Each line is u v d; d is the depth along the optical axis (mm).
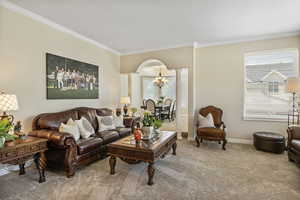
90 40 4348
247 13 2996
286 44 3957
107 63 5055
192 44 4660
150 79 9000
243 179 2426
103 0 2584
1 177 2498
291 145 2980
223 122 4289
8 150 1968
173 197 1997
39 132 2637
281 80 4098
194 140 4613
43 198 1983
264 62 4254
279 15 3070
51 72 3355
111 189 2168
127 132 3969
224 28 3662
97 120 3848
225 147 3949
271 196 2018
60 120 3074
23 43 2883
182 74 4977
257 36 4121
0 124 1979
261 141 3621
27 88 2945
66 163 2486
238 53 4391
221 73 4570
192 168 2797
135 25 3500
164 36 4145
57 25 3447
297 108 3928
